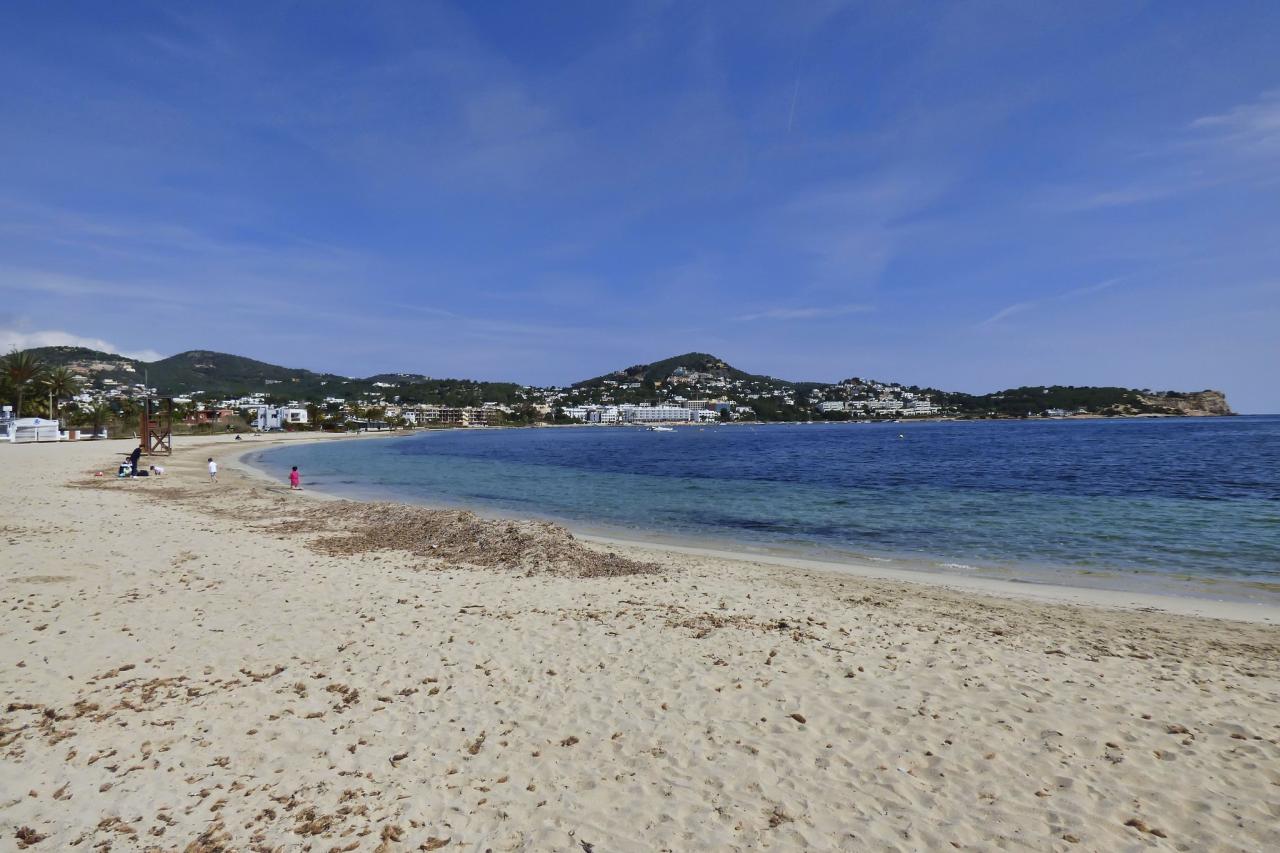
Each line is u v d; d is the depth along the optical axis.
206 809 4.88
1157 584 13.45
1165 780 5.27
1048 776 5.35
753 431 188.12
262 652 8.11
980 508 25.98
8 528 16.05
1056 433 118.62
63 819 4.73
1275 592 12.72
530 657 8.09
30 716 6.26
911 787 5.20
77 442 65.00
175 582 11.48
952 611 10.83
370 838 4.57
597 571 13.28
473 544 15.53
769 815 4.85
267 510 21.92
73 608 9.68
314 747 5.80
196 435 98.50
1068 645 8.85
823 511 25.70
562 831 4.66
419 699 6.83
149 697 6.74
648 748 5.83
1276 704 6.76
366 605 10.36
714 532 20.84
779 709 6.60
